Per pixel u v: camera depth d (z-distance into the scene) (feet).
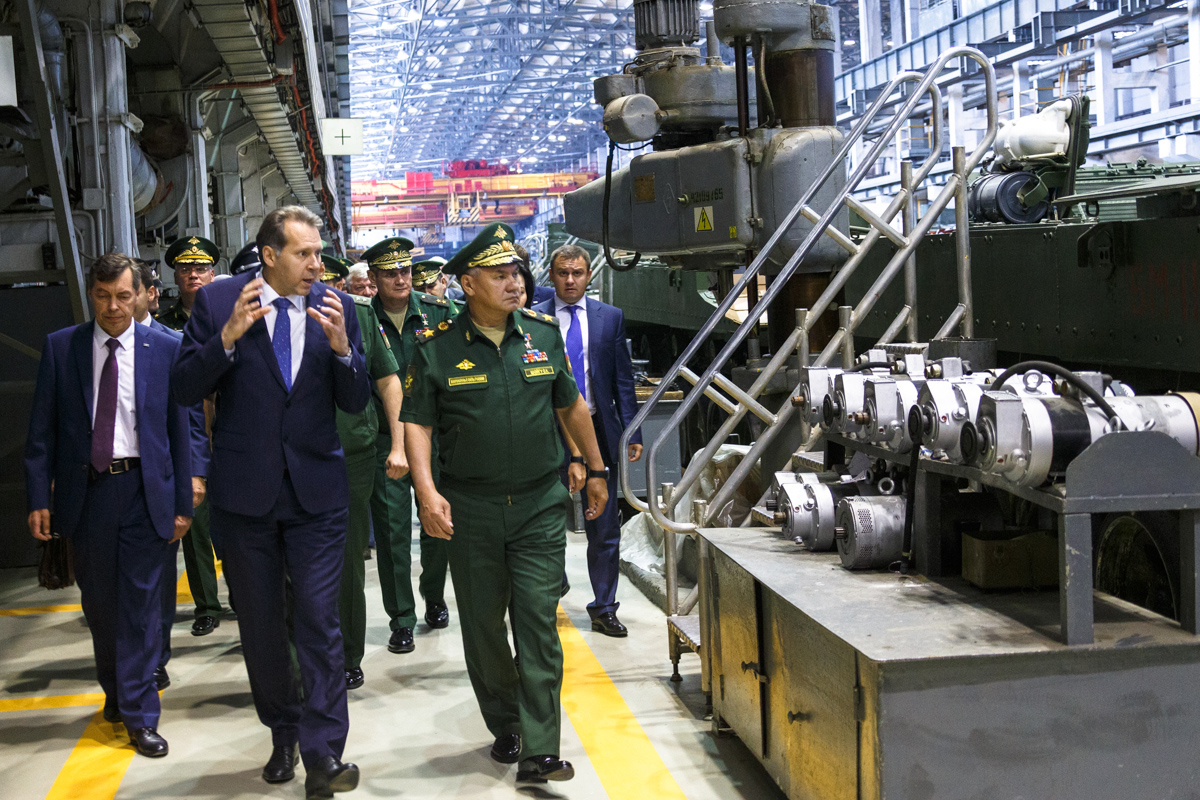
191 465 14.55
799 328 16.15
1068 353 18.04
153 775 13.38
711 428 32.12
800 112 19.76
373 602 21.67
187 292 18.62
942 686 9.11
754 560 12.53
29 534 25.17
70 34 25.93
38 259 25.36
